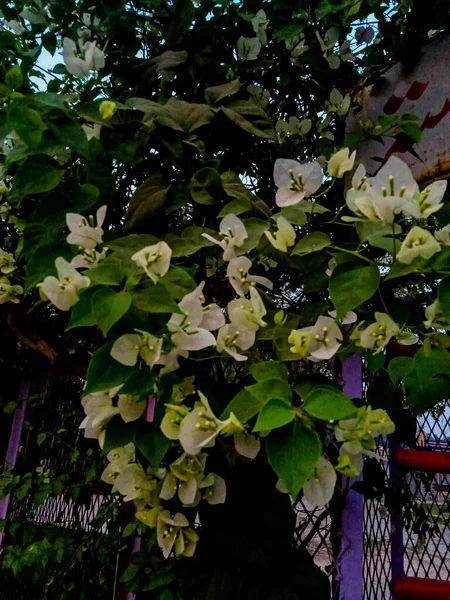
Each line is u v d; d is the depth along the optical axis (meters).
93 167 1.12
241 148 1.52
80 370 2.23
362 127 1.58
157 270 0.86
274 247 1.12
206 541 1.31
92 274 0.81
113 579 2.01
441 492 1.54
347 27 1.73
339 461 0.99
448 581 1.46
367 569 1.53
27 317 1.98
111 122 1.13
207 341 0.89
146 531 1.67
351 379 1.51
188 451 0.84
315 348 1.00
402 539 1.53
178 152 1.23
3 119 1.03
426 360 0.99
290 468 0.66
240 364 1.31
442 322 0.98
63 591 2.13
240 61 1.66
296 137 1.77
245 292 1.05
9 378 2.97
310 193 1.04
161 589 1.60
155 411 0.88
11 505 2.92
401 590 1.43
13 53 1.62
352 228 1.49
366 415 0.99
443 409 1.57
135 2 1.63
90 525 2.25
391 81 1.64
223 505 1.30
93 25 1.72
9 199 1.43
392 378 1.06
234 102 1.42
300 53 1.74
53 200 1.01
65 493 2.52
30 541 2.53
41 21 1.75
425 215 0.87
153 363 0.81
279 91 1.80
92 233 0.96
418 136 1.42
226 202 1.27
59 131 0.98
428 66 1.52
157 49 1.70
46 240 1.00
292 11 1.63
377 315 1.03
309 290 1.12
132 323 0.83
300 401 0.99
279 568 1.27
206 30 1.57
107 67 1.66
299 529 1.46
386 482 1.57
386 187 0.86
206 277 1.35
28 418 3.01
